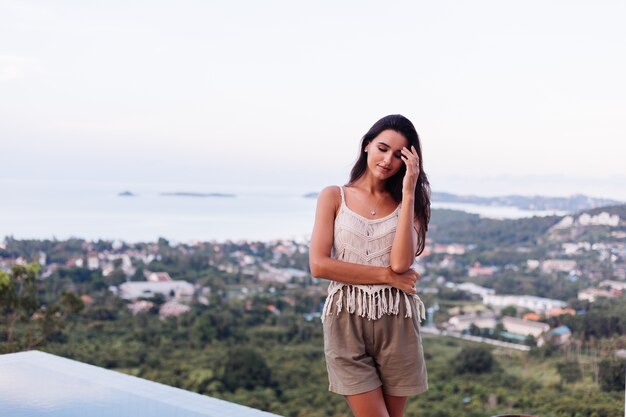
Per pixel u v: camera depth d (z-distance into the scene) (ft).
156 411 11.05
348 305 6.09
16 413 10.88
